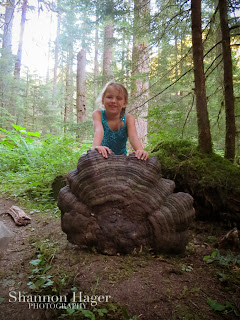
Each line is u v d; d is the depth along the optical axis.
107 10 4.67
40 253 2.08
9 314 1.45
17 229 2.75
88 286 1.53
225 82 3.12
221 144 4.70
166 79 4.32
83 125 6.15
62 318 1.35
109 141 2.64
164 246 1.89
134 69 4.70
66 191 2.09
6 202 3.77
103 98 2.55
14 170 5.89
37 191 4.12
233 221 2.49
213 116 4.18
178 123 3.96
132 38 5.79
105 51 10.71
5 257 2.12
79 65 12.57
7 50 14.61
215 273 1.68
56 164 4.73
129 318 1.26
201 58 2.98
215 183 2.57
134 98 4.43
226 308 1.33
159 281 1.57
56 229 2.67
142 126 6.82
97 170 1.92
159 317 1.29
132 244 1.90
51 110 19.73
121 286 1.51
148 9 4.54
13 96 15.66
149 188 1.93
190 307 1.34
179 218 1.88
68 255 1.95
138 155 2.01
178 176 2.91
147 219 1.91
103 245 1.92
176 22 3.86
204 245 2.22
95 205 1.93
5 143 7.01
